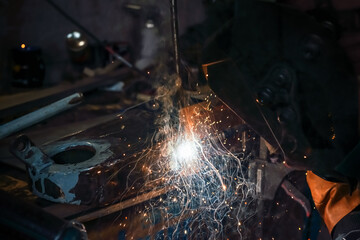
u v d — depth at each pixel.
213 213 1.18
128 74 2.71
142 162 1.00
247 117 0.90
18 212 0.71
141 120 1.19
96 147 1.02
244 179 1.21
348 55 0.81
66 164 0.95
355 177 0.93
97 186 0.92
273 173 1.19
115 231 0.99
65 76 2.75
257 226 1.26
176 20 1.07
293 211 1.27
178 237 1.13
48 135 1.55
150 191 1.03
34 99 2.11
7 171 1.16
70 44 1.77
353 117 0.84
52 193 0.94
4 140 1.46
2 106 1.97
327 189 1.10
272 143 0.92
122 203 0.97
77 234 0.72
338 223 1.08
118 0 3.29
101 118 1.82
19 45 2.75
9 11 2.73
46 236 0.70
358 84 0.82
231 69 0.88
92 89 2.41
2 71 2.59
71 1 3.02
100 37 3.23
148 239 1.07
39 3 2.84
